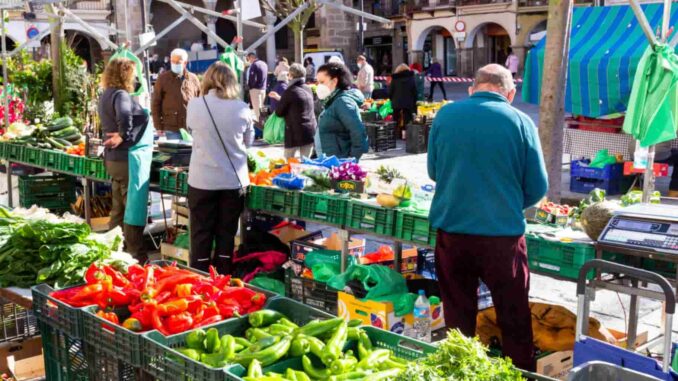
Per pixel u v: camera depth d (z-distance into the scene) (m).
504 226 4.36
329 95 7.91
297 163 7.23
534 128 4.44
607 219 4.68
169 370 3.60
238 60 11.88
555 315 5.24
